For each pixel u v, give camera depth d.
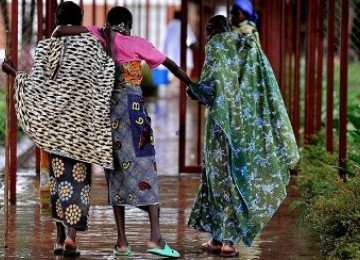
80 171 12.26
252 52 12.51
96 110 12.04
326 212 13.47
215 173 12.45
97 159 12.11
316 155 20.12
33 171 20.86
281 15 22.56
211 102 12.36
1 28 23.95
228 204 12.40
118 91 12.18
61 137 12.09
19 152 22.42
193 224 12.88
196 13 36.69
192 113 38.88
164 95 48.81
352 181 14.11
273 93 12.52
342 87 16.73
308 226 14.44
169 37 38.66
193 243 13.55
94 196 17.48
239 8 13.08
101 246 13.22
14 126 16.45
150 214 12.34
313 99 21.92
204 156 12.69
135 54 12.24
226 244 12.52
